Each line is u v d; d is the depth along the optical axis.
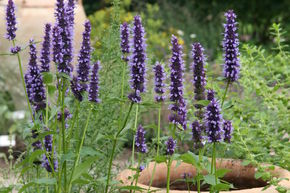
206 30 14.20
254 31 14.77
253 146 4.81
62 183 3.57
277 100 5.18
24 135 3.52
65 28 3.41
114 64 5.39
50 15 7.16
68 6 3.66
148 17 13.73
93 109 3.67
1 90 7.82
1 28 5.32
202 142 3.49
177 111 3.49
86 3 13.88
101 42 5.54
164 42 10.08
